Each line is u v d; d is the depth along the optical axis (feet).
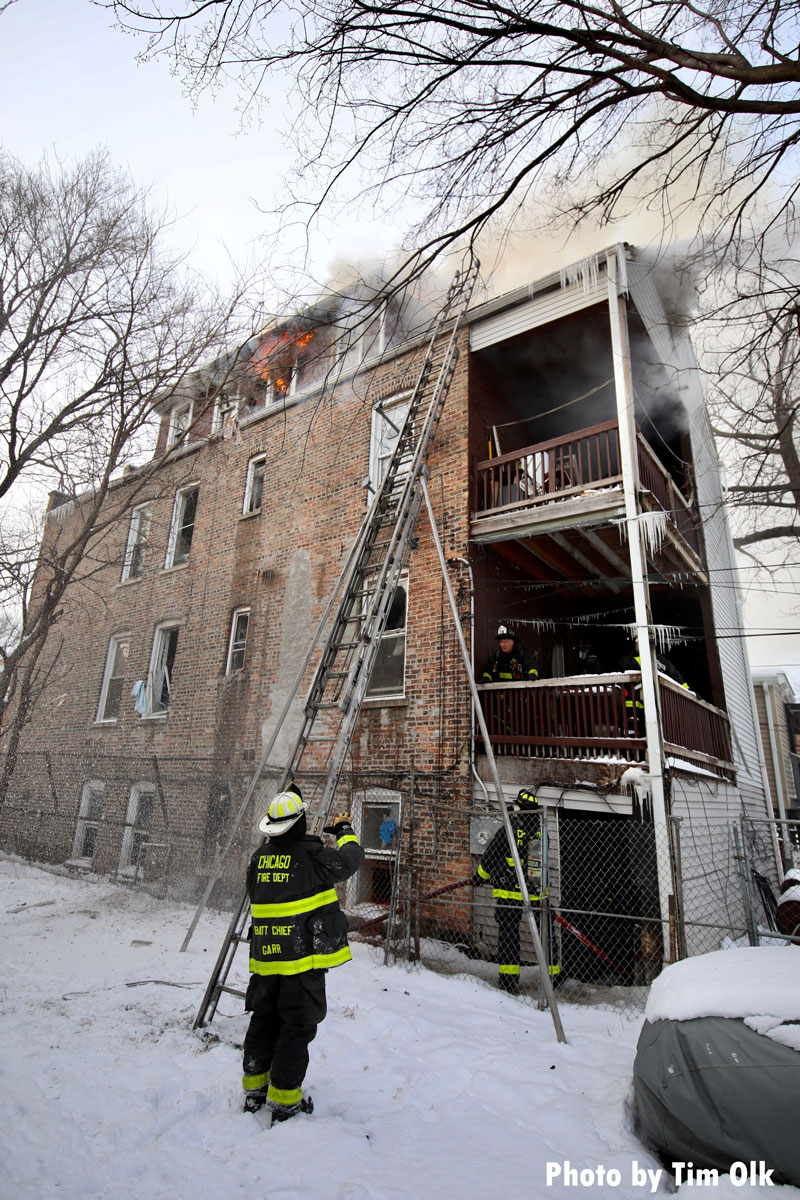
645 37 12.37
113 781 41.78
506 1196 8.61
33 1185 8.50
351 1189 8.47
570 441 27.76
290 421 40.22
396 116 14.44
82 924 24.90
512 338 31.27
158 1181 8.71
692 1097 8.89
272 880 11.23
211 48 13.23
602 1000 19.52
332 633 21.29
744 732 41.50
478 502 30.50
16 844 46.32
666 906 21.06
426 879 25.72
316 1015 10.68
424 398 33.09
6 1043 12.73
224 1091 11.25
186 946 21.25
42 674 52.01
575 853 24.71
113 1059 12.35
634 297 28.84
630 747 23.13
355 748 29.45
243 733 35.37
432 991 18.61
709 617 35.42
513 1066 13.12
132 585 47.44
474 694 19.04
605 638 37.14
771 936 17.38
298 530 37.17
